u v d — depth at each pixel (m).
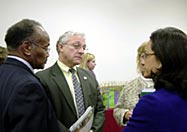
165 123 1.01
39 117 1.16
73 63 2.03
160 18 4.98
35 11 4.08
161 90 1.08
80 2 4.36
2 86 1.22
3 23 3.91
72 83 2.03
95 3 4.46
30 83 1.17
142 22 4.83
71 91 1.99
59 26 4.23
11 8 3.94
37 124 1.14
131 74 4.79
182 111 1.02
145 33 4.87
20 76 1.22
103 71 4.56
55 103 1.90
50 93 1.91
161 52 1.06
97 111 2.17
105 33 4.56
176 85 1.06
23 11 4.01
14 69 1.26
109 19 4.58
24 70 1.27
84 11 4.40
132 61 4.79
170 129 1.00
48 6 4.15
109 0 4.56
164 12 5.00
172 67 1.06
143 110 1.04
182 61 1.05
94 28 4.48
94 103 2.12
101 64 4.54
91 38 4.45
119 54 4.69
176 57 1.05
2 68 1.29
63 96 1.93
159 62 1.09
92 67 3.60
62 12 4.25
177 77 1.05
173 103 1.03
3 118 1.17
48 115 1.24
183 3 5.16
